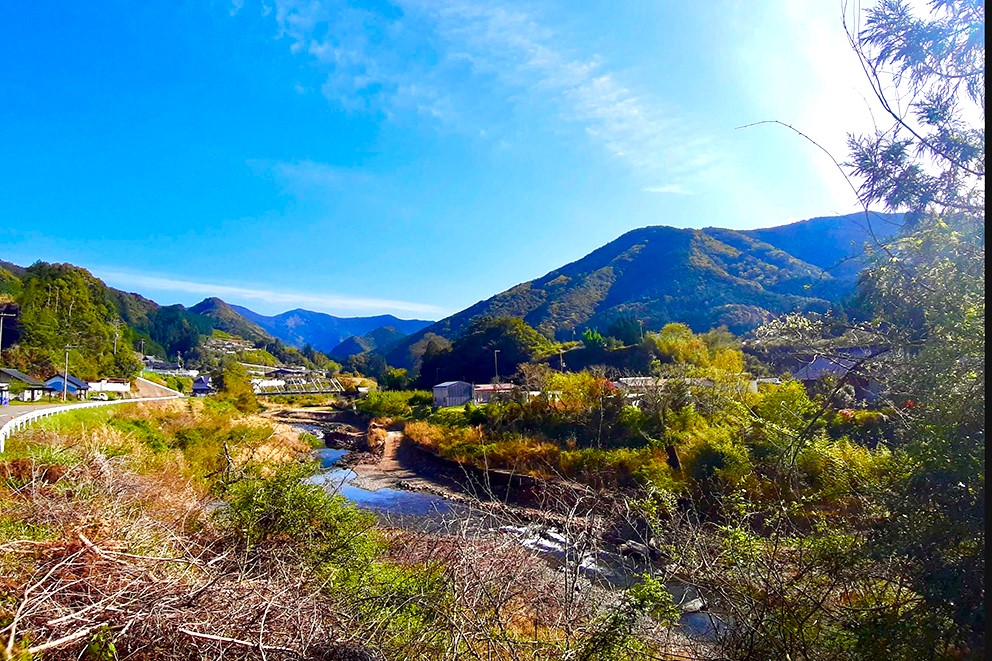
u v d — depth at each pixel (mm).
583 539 3873
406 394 51250
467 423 26531
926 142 2656
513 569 3699
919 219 2779
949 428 2387
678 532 3420
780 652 2625
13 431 11789
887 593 2686
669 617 3100
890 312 2785
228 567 3709
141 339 89062
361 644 3098
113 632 2707
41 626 2529
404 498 16281
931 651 2234
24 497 4500
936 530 2328
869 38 2725
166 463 9336
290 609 3096
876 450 3080
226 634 2859
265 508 4965
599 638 2957
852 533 2836
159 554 3584
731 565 3082
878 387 3035
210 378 70875
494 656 3139
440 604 3340
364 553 4867
